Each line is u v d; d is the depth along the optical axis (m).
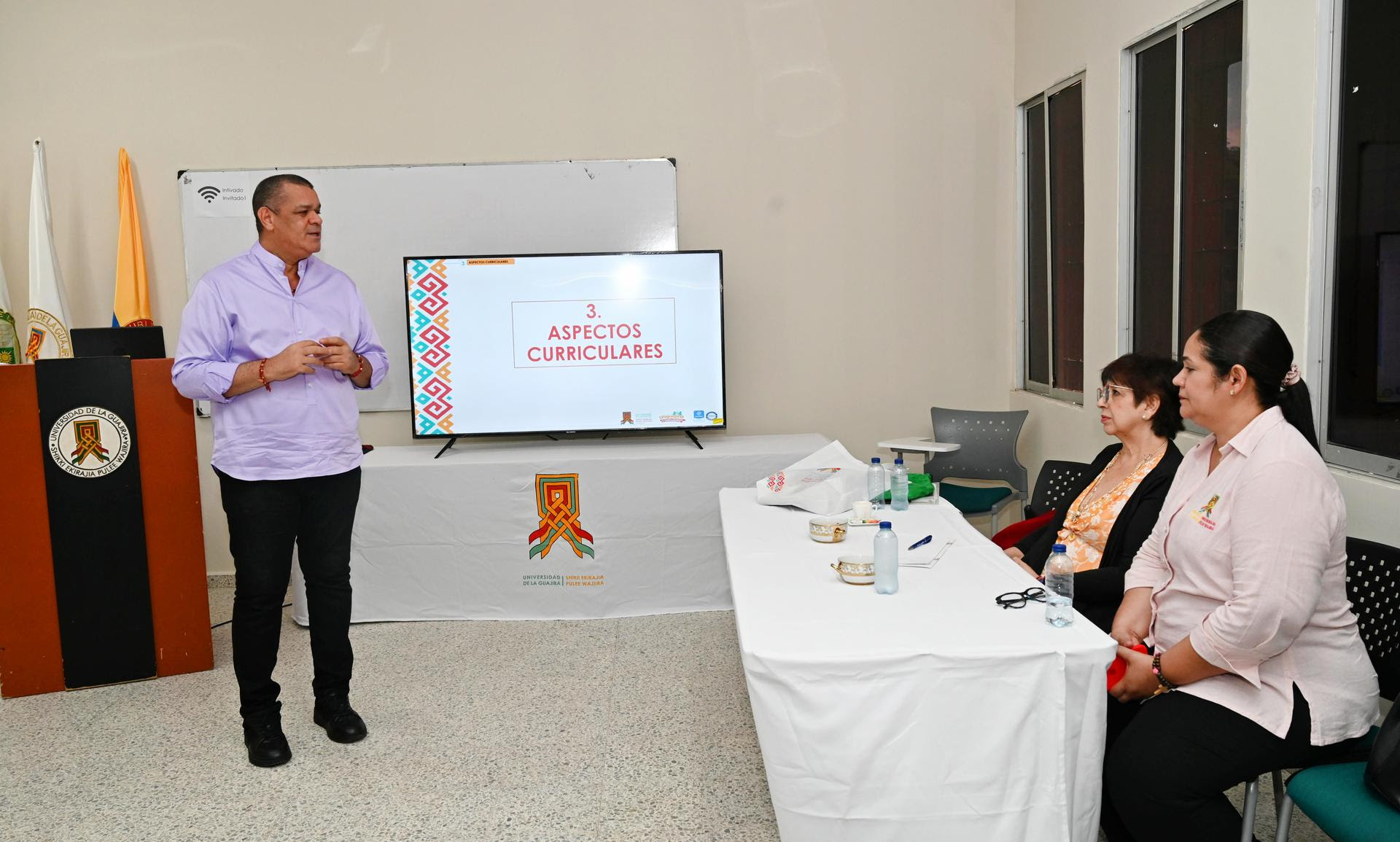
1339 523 1.81
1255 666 1.83
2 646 3.46
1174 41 3.44
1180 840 1.88
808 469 3.26
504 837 2.46
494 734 3.07
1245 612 1.79
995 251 4.87
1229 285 3.15
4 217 4.80
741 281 4.85
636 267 4.40
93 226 4.81
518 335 4.39
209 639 3.70
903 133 4.80
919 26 4.76
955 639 1.87
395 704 3.33
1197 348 1.94
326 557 2.98
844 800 1.82
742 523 2.90
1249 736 1.83
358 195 4.76
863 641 1.87
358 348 3.10
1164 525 2.20
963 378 4.93
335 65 4.74
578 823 2.52
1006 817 1.82
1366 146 2.51
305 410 2.86
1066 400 4.45
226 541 4.97
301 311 2.93
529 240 4.78
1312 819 1.70
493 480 4.15
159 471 3.58
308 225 2.85
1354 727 1.86
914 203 4.84
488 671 3.62
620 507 4.18
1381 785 1.59
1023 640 1.86
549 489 4.16
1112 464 2.72
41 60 4.74
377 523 4.16
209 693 3.48
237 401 2.81
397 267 4.79
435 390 4.39
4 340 4.62
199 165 4.79
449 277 4.36
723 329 4.45
